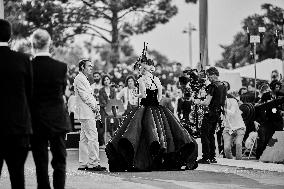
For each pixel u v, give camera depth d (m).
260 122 19.66
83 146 16.23
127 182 13.27
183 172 15.27
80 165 16.28
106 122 24.31
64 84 10.40
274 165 16.91
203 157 17.61
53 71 10.27
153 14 45.91
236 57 48.25
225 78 26.95
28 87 9.62
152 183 13.10
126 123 15.76
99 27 45.56
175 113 22.56
